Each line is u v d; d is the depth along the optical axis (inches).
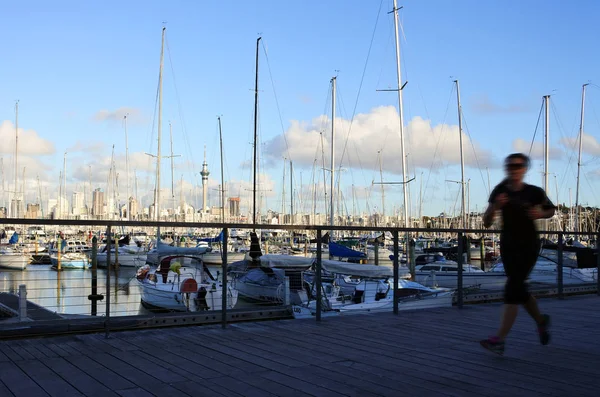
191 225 268.1
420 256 1282.0
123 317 269.1
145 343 238.5
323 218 2246.6
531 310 221.1
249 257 813.2
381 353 222.5
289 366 199.5
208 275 810.8
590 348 233.6
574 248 803.4
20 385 171.0
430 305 585.0
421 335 262.8
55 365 197.3
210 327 281.6
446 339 253.0
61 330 257.0
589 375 189.0
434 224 2763.3
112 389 167.5
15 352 217.9
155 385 172.4
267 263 761.6
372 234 2461.9
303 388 171.0
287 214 2401.6
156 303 724.0
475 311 345.4
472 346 237.5
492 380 182.1
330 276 854.5
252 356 215.5
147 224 257.0
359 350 228.2
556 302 393.4
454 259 1295.5
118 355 214.7
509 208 212.8
